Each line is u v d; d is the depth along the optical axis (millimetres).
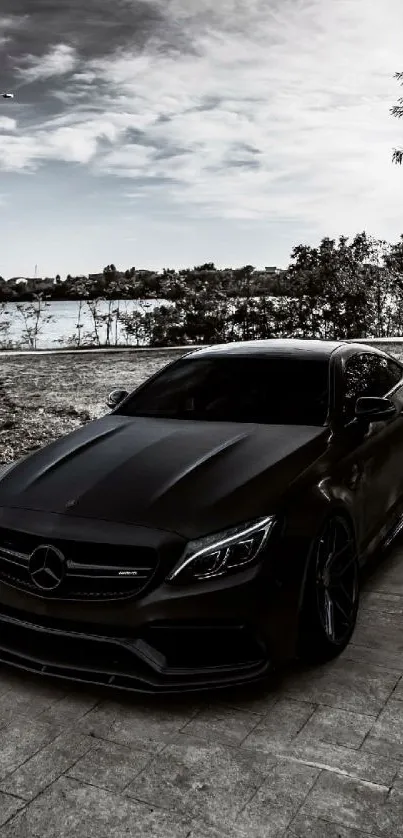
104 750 2770
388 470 4438
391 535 4523
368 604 4020
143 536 3023
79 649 3150
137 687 3000
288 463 3492
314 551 3236
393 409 4176
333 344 4945
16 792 2543
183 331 19141
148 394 4688
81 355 16359
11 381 12164
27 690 3234
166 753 2738
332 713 2965
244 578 2986
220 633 2984
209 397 4406
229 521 3062
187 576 2969
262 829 2328
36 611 3115
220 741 2805
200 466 3465
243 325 19344
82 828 2359
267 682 3234
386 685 3170
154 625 2959
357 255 20375
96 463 3646
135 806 2455
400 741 2758
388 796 2457
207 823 2363
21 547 3234
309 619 3217
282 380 4398
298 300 19594
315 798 2459
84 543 3072
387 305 20312
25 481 3611
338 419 4074
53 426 8641
